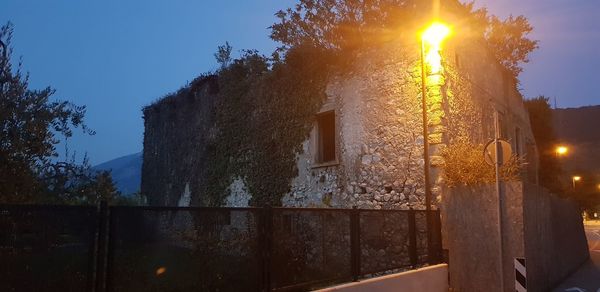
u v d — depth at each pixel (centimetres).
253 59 1582
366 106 1184
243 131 1573
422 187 1052
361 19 1227
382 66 1170
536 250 951
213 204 1688
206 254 507
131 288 434
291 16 1366
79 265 399
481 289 905
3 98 543
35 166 569
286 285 599
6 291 353
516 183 893
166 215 471
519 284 809
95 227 414
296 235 625
